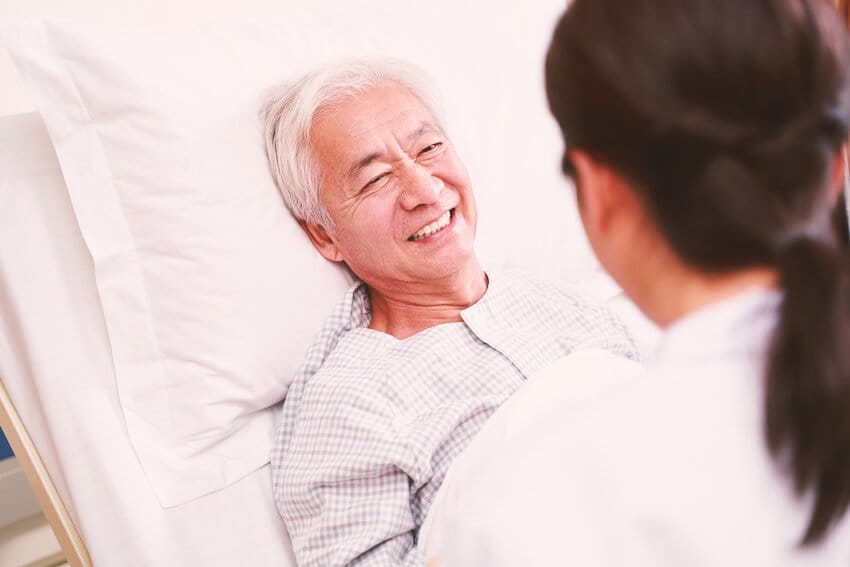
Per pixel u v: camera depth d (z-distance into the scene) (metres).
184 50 1.03
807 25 0.34
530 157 1.33
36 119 0.99
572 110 0.39
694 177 0.36
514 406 0.64
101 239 0.98
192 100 1.00
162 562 0.99
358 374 1.01
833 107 0.36
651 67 0.35
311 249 1.10
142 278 0.99
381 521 0.91
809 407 0.36
